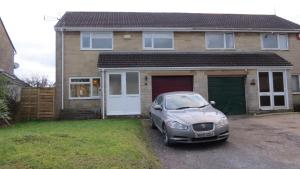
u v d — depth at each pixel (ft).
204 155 27.73
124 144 26.76
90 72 62.64
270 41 69.00
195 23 69.21
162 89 58.95
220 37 67.41
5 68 91.40
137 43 64.49
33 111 55.88
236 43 67.41
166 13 78.23
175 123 30.83
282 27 69.15
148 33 65.10
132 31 64.44
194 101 36.63
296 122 44.14
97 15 72.84
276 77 61.93
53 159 21.11
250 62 60.95
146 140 34.24
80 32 63.21
